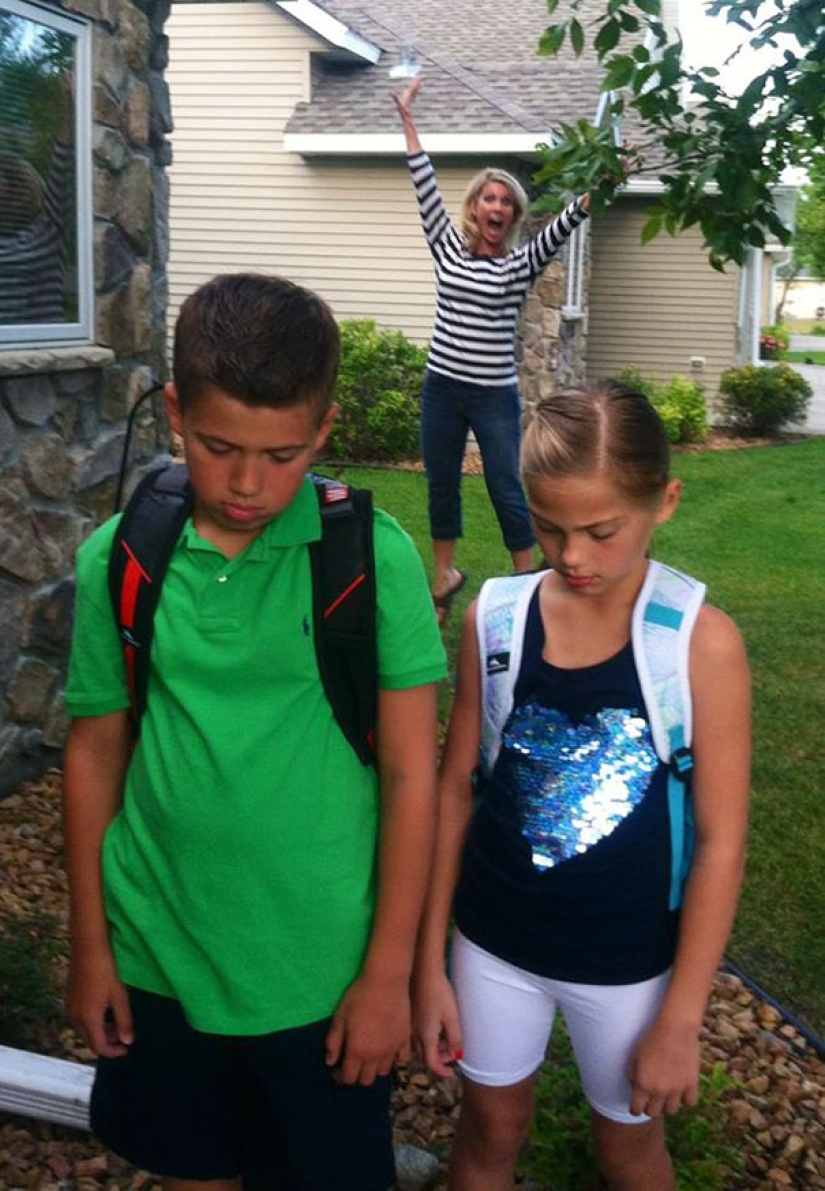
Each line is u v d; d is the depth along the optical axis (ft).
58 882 12.14
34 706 14.26
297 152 42.96
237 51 43.78
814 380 103.86
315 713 5.71
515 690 6.18
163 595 5.68
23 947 10.18
